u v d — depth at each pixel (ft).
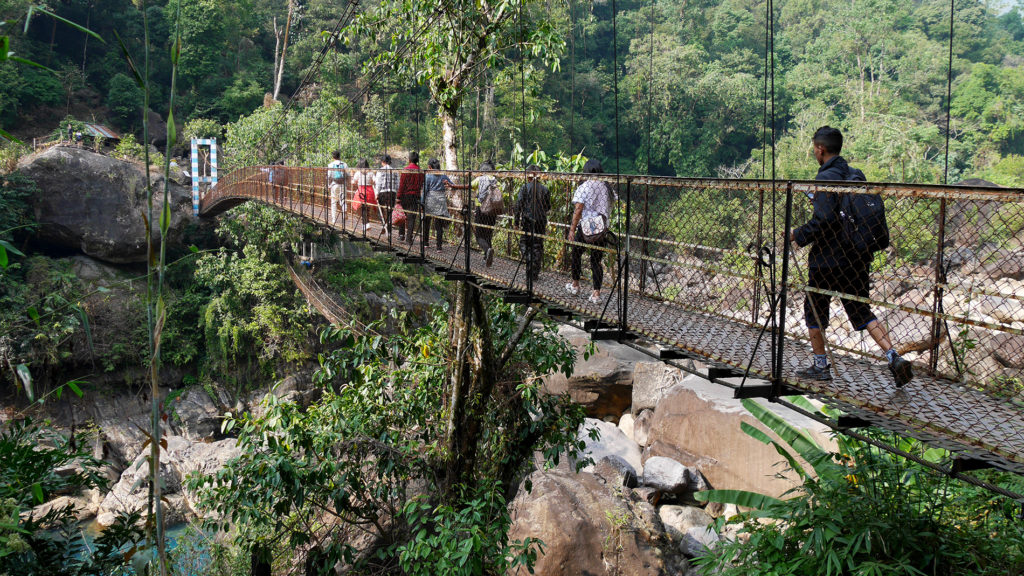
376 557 24.22
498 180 22.30
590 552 23.81
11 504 11.48
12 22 5.88
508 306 26.11
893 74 159.22
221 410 63.46
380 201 28.55
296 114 77.30
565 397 25.76
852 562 13.84
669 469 28.22
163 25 127.85
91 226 70.18
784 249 10.29
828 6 196.85
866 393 10.34
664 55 147.33
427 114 128.47
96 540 13.92
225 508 20.61
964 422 8.98
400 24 30.96
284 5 152.87
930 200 10.05
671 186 12.59
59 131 86.48
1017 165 118.93
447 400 25.32
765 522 24.54
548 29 27.50
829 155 11.65
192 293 72.84
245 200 59.98
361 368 23.89
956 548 14.15
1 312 55.93
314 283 62.90
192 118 121.19
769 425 17.54
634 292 16.06
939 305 10.32
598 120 148.15
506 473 24.53
